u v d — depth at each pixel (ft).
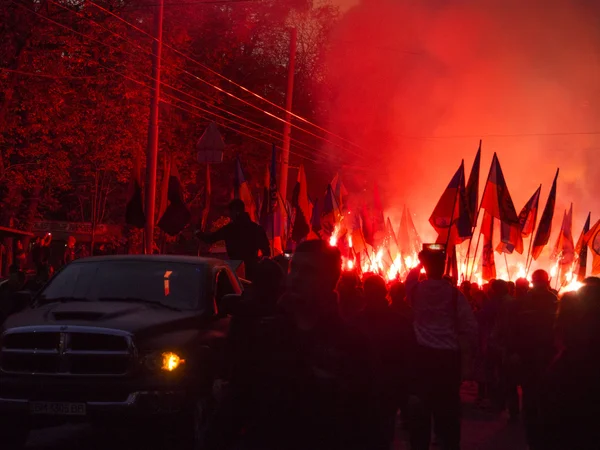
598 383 20.40
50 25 95.30
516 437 35.65
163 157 120.06
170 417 27.76
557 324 20.97
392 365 24.30
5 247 106.93
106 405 27.35
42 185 109.09
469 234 52.85
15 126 96.02
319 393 14.35
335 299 14.64
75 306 29.91
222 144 72.49
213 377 29.73
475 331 27.45
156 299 31.27
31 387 27.71
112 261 33.14
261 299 15.16
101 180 135.33
